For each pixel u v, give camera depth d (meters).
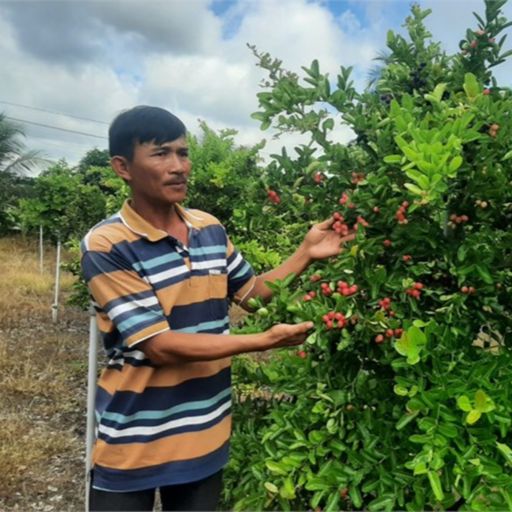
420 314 1.58
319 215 1.84
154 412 1.60
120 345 1.62
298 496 1.83
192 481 1.64
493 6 1.82
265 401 2.17
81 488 3.29
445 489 1.50
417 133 1.40
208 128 4.32
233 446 1.99
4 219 15.14
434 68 1.94
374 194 1.55
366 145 1.69
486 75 1.90
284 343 1.53
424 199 1.34
